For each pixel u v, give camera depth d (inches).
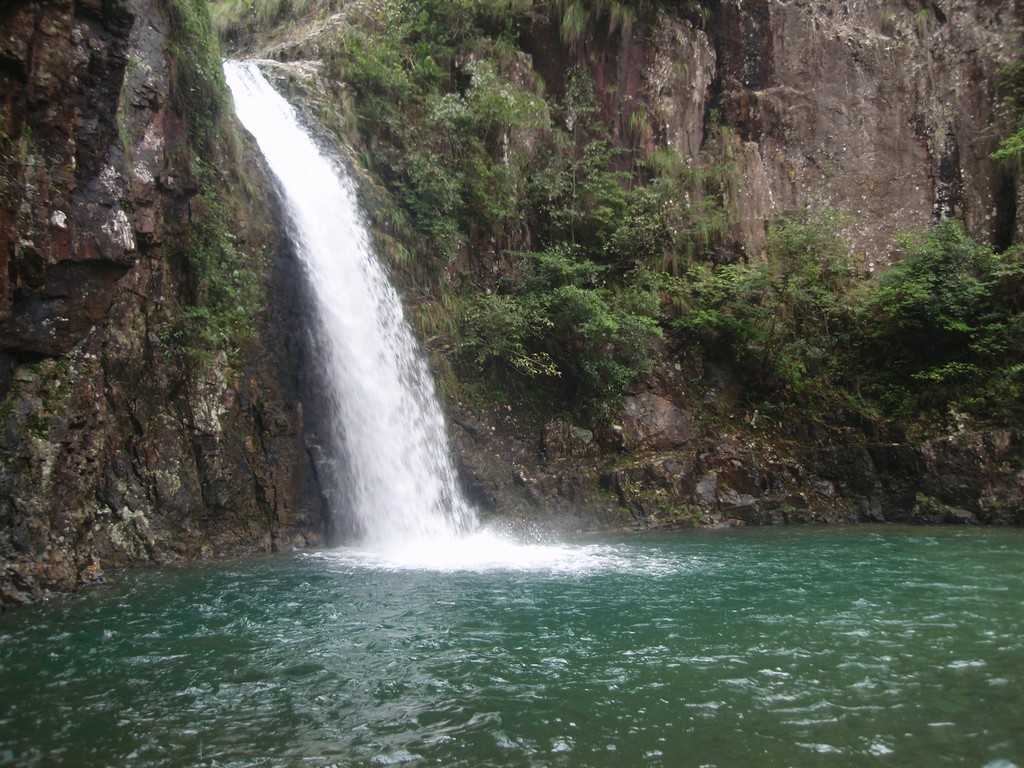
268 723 230.5
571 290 769.6
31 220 367.9
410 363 695.1
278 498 552.7
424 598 394.9
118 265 419.8
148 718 233.8
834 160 1017.5
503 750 211.9
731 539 653.3
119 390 469.4
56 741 217.3
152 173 477.1
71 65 376.8
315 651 301.6
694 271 882.1
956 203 1008.9
